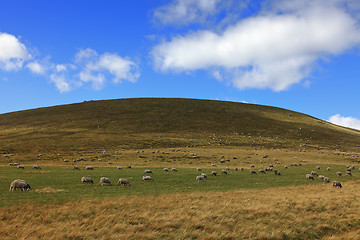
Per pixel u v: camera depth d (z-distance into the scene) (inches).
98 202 894.4
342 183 1562.5
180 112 5620.1
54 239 612.1
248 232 697.0
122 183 1306.6
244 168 2281.0
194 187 1291.8
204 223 735.7
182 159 2662.4
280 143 3961.6
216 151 3179.1
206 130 4564.5
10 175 1493.6
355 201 990.4
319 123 5792.3
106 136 3814.0
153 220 740.0
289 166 2444.6
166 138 3858.3
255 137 4269.2
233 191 1186.6
